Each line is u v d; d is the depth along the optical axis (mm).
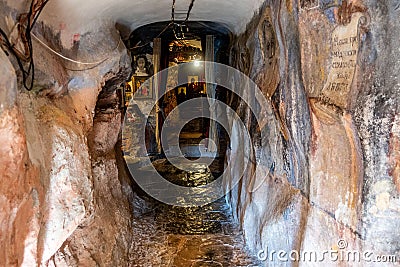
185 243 3242
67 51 2090
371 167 1275
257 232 2887
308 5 1619
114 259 2518
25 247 1364
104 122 3191
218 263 2863
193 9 3258
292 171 2164
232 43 4160
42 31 1778
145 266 2840
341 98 1401
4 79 1104
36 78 1643
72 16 2029
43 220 1537
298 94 1868
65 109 1951
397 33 1122
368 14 1224
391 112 1170
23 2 1472
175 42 6238
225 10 3205
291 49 1928
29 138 1405
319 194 1717
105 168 3189
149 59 6258
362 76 1269
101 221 2568
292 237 2088
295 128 1970
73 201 1702
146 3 2844
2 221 1138
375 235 1271
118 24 3127
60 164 1653
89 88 2314
